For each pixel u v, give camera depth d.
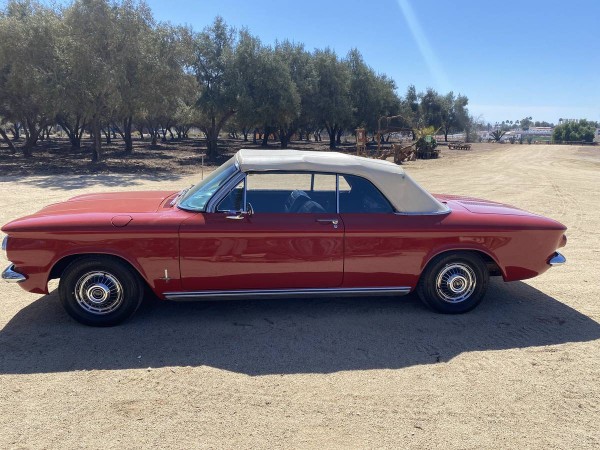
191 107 33.41
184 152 40.03
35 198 13.62
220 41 32.84
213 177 4.84
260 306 5.09
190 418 3.12
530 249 4.85
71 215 4.43
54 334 4.34
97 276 4.41
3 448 2.79
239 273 4.46
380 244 4.59
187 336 4.34
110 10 24.58
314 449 2.83
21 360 3.86
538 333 4.52
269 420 3.11
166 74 26.30
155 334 4.37
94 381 3.55
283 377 3.66
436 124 78.06
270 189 4.64
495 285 5.95
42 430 2.97
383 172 4.71
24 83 23.95
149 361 3.87
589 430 3.06
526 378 3.69
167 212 4.54
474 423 3.11
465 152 50.38
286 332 4.46
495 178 21.22
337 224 4.51
